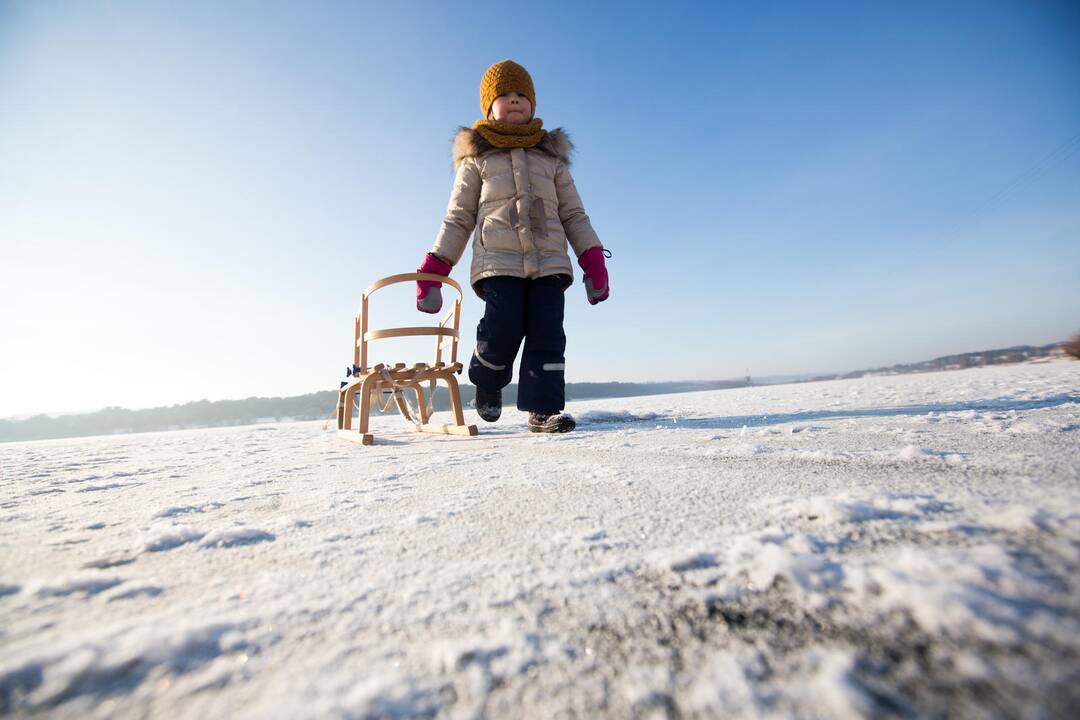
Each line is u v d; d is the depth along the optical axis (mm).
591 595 573
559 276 2805
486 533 838
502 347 2771
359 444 2787
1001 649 390
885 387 7086
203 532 903
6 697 414
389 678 436
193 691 422
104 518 1126
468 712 390
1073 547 551
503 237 2719
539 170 2844
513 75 3004
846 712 350
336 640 504
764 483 1058
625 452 1696
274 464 2092
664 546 708
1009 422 1872
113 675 445
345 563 731
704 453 1546
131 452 3301
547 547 746
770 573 568
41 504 1351
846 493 882
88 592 643
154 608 589
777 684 394
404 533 869
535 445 2100
